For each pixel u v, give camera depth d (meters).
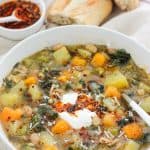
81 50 0.60
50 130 0.52
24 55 0.59
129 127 0.52
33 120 0.53
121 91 0.56
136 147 0.51
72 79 0.57
